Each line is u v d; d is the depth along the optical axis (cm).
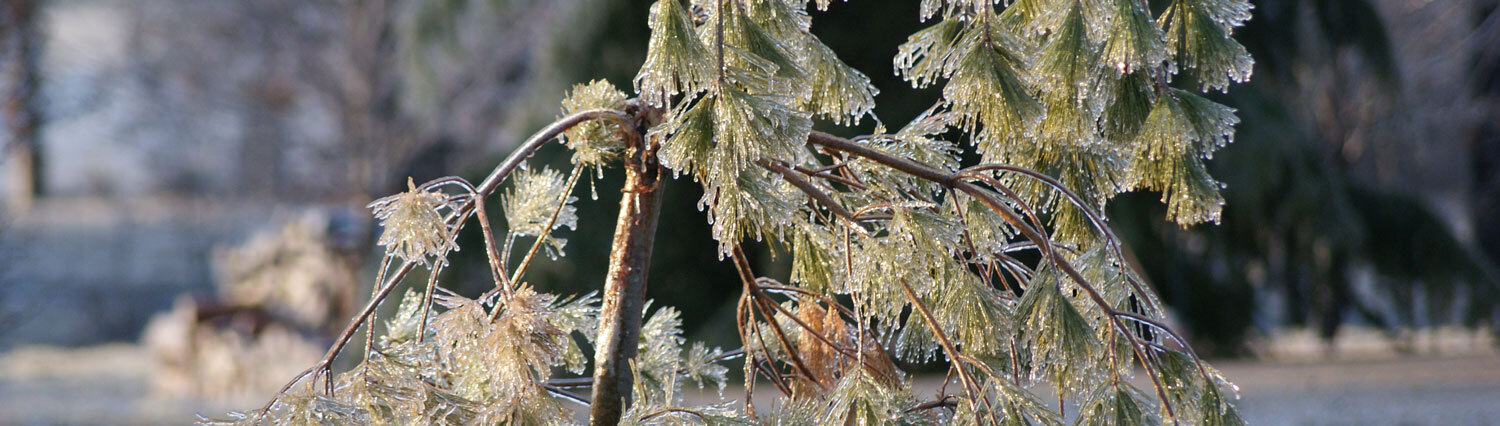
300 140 2328
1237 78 233
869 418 219
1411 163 2012
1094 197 260
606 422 233
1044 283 220
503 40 1831
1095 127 241
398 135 2102
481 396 249
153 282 2547
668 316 299
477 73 1888
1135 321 241
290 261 1638
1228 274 1143
